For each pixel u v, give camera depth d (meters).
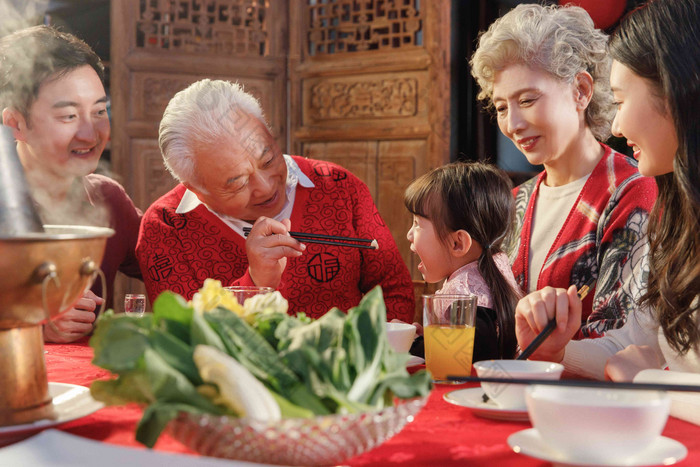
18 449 0.62
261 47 3.51
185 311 0.74
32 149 1.97
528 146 1.78
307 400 0.70
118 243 2.14
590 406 0.69
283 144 3.47
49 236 0.76
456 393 1.02
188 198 2.02
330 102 3.38
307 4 3.42
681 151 1.14
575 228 1.75
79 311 1.60
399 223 3.29
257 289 1.16
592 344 1.24
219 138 1.67
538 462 0.75
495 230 1.69
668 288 1.21
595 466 0.69
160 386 0.66
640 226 1.62
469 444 0.81
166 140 1.74
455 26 3.44
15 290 0.77
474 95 3.49
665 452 0.73
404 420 0.71
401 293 1.98
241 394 0.66
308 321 0.89
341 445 0.66
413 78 3.22
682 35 1.13
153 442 0.64
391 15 3.32
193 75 3.35
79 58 1.99
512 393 0.92
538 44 1.69
